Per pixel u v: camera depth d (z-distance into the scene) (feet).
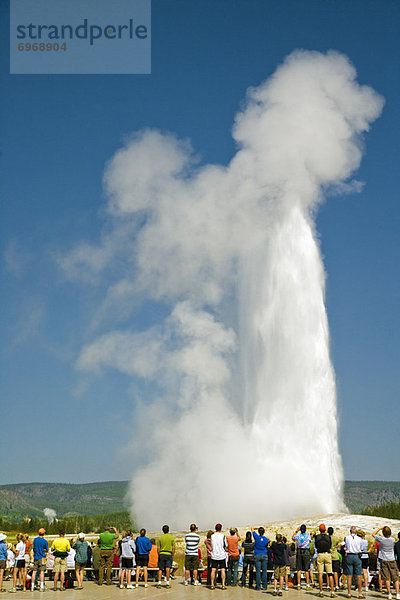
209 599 85.20
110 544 104.37
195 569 102.63
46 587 101.55
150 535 182.09
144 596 88.48
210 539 100.73
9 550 115.24
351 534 93.15
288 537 152.87
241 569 109.19
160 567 101.30
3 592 94.94
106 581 104.27
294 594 92.27
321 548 93.09
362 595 91.86
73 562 103.30
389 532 91.81
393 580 89.81
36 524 512.22
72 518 521.65
